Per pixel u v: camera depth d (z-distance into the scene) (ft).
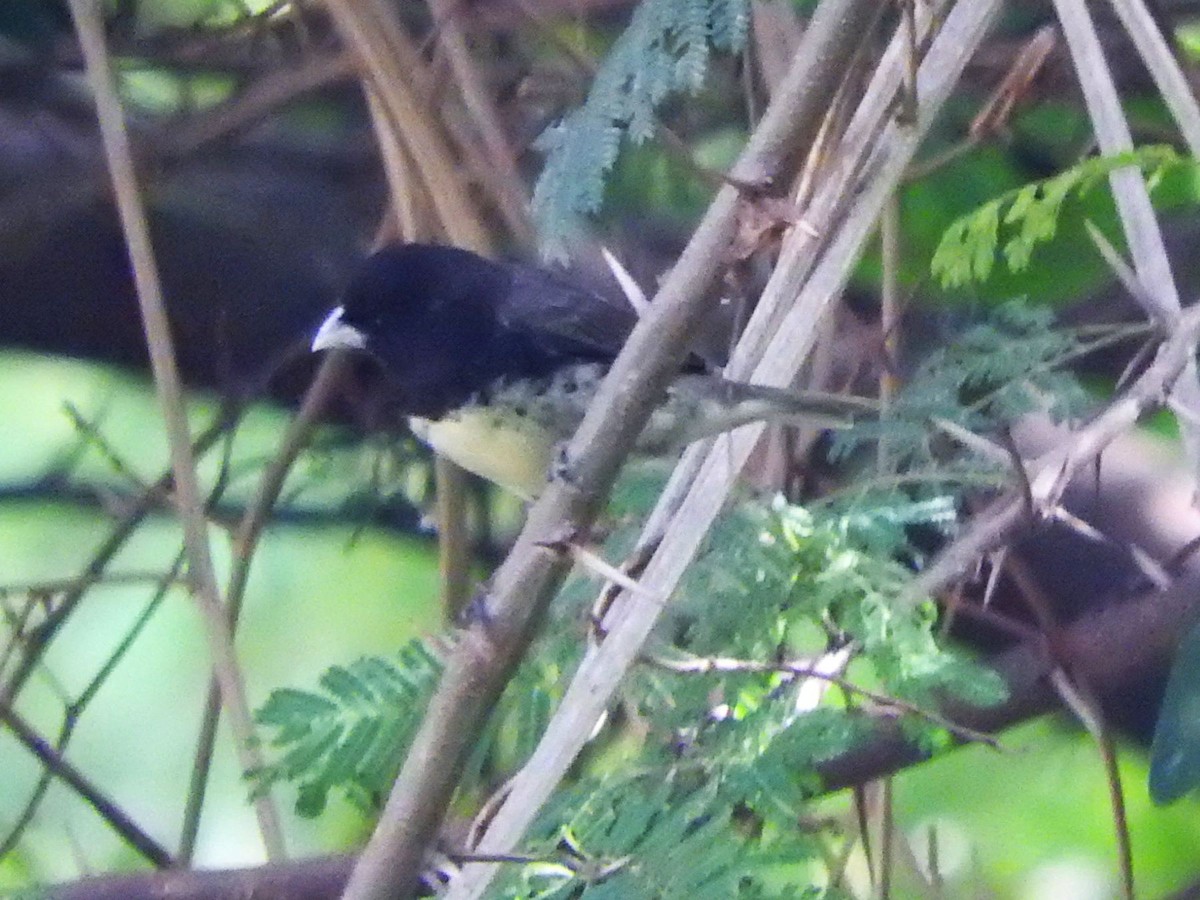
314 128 26.68
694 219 25.04
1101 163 15.06
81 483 29.32
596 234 23.73
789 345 14.43
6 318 26.37
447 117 22.86
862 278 24.18
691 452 16.34
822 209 14.19
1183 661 18.61
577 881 14.87
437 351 22.12
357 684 15.60
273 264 26.20
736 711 16.57
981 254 15.53
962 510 20.74
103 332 26.68
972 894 24.26
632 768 15.74
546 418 22.07
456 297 22.06
